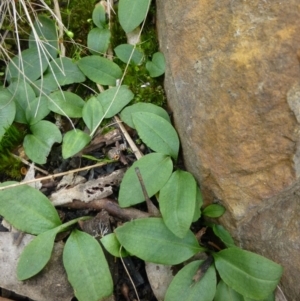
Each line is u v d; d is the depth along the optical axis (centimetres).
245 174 12
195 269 12
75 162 15
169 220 12
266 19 12
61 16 16
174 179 13
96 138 15
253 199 12
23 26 16
